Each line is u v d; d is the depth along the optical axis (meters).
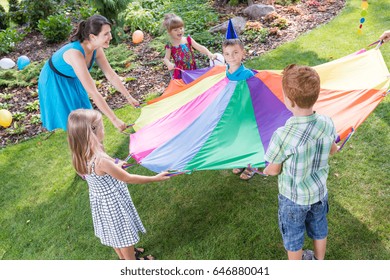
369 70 3.37
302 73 2.05
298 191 2.32
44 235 3.64
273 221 3.36
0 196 4.20
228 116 3.12
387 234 3.06
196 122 3.28
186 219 3.54
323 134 2.17
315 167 2.27
